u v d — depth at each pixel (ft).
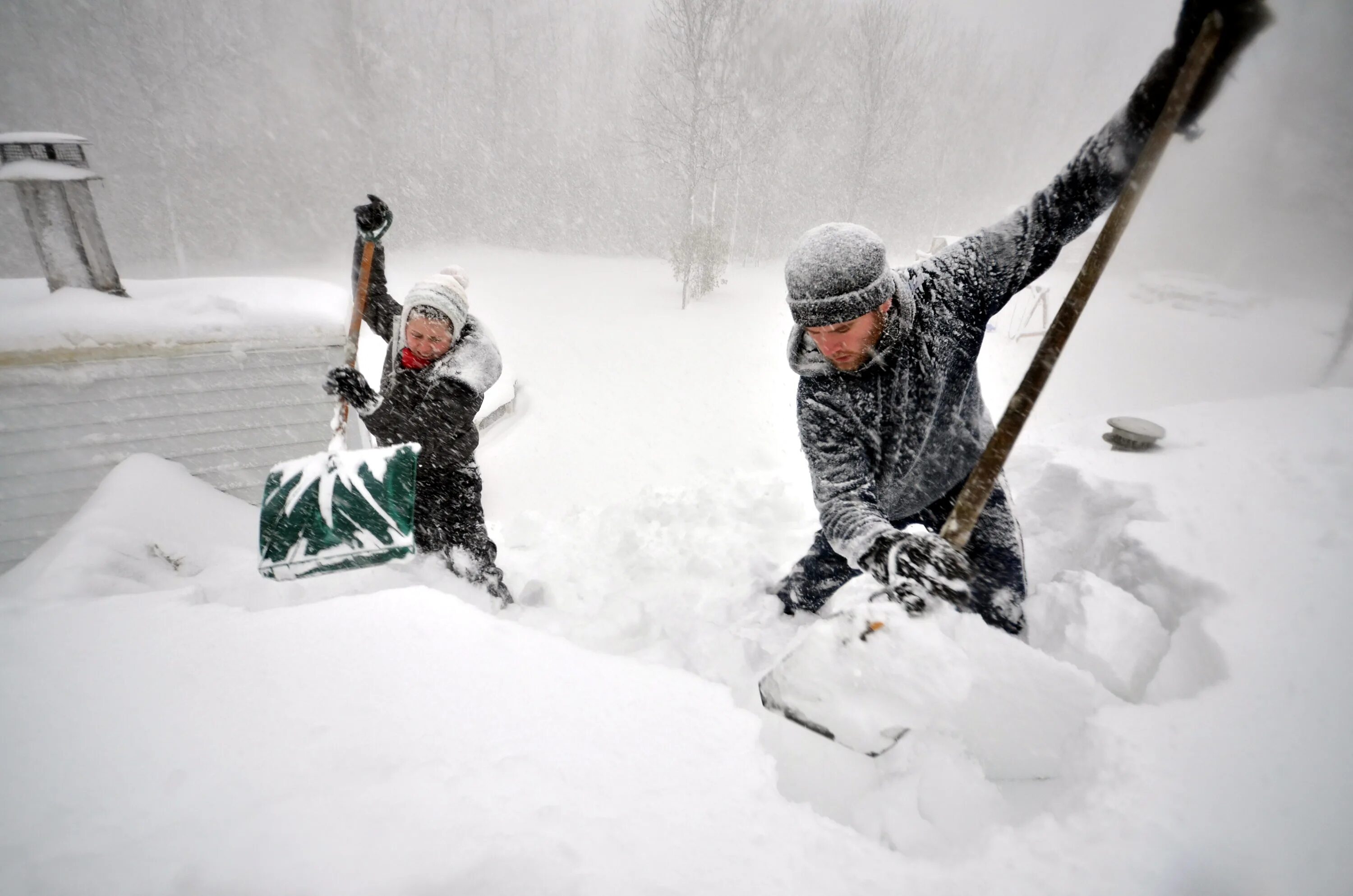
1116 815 2.67
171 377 11.87
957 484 5.79
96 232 12.07
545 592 9.07
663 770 2.88
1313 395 9.50
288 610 4.09
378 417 7.45
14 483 11.37
